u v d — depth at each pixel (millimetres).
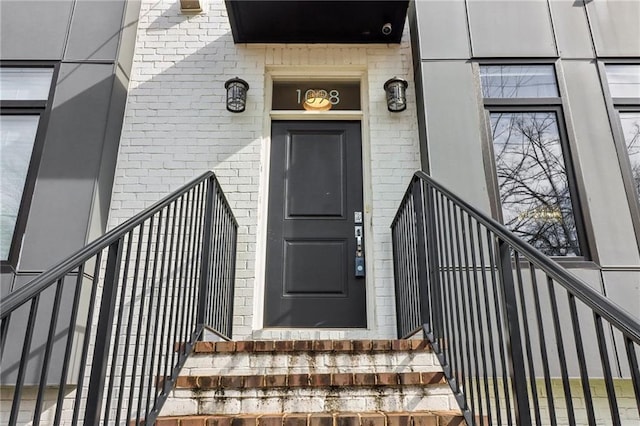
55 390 2818
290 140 3836
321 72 3938
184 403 2062
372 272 3398
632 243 3133
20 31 3570
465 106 3479
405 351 2342
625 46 3631
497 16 3736
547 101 3496
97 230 3170
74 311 1328
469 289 1778
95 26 3619
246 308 3244
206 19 3994
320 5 3523
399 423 1811
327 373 2209
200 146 3625
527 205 3279
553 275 1256
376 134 3676
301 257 3535
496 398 1517
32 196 3121
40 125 3318
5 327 1048
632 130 3469
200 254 2488
